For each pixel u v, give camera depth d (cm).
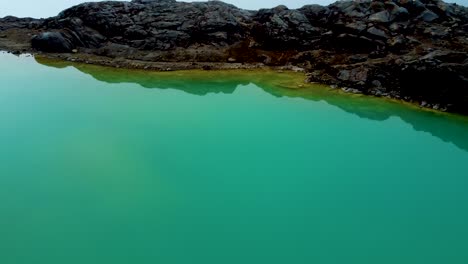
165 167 1983
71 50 3969
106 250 1423
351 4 3797
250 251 1438
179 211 1653
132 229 1538
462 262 1398
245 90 3098
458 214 1666
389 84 2989
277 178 1916
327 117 2641
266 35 3947
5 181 1819
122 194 1753
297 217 1628
